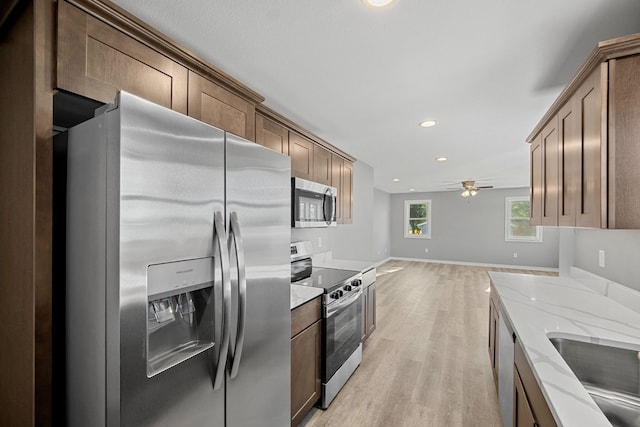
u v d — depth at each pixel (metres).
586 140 1.35
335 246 4.26
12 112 1.02
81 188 0.91
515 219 8.25
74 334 0.93
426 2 1.22
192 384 0.99
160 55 1.29
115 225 0.81
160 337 0.98
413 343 3.30
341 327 2.38
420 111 2.44
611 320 1.59
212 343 1.06
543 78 1.87
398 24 1.36
